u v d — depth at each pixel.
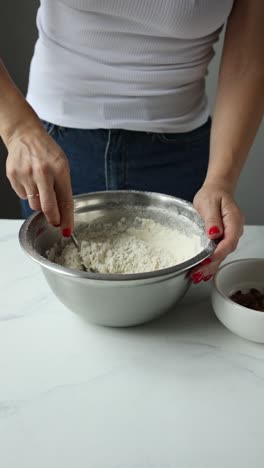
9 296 0.78
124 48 0.91
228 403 0.60
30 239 0.70
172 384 0.63
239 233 0.72
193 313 0.75
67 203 0.74
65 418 0.58
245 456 0.54
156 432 0.57
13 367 0.65
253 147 1.68
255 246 0.89
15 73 1.61
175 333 0.71
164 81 0.95
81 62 0.94
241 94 0.89
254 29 0.89
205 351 0.68
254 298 0.73
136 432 0.57
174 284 0.66
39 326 0.72
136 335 0.71
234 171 0.83
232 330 0.69
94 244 0.77
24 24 1.52
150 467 0.53
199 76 1.01
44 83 1.00
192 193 1.13
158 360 0.66
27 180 0.75
